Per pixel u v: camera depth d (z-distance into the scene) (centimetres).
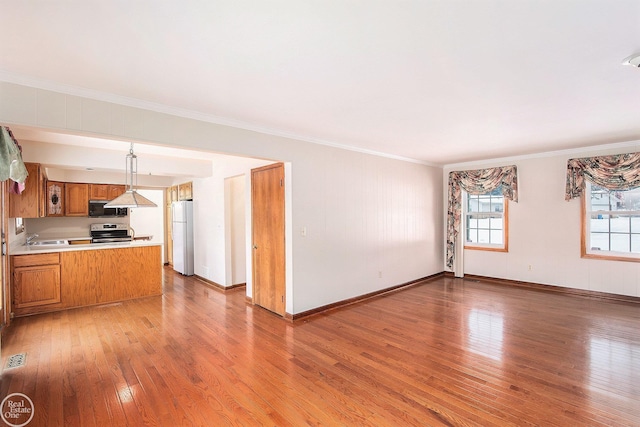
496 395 235
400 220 557
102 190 655
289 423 206
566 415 211
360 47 190
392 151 512
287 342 330
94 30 168
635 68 217
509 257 578
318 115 321
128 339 338
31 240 575
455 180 634
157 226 914
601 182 472
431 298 492
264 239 444
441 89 254
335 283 447
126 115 268
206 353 304
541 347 313
